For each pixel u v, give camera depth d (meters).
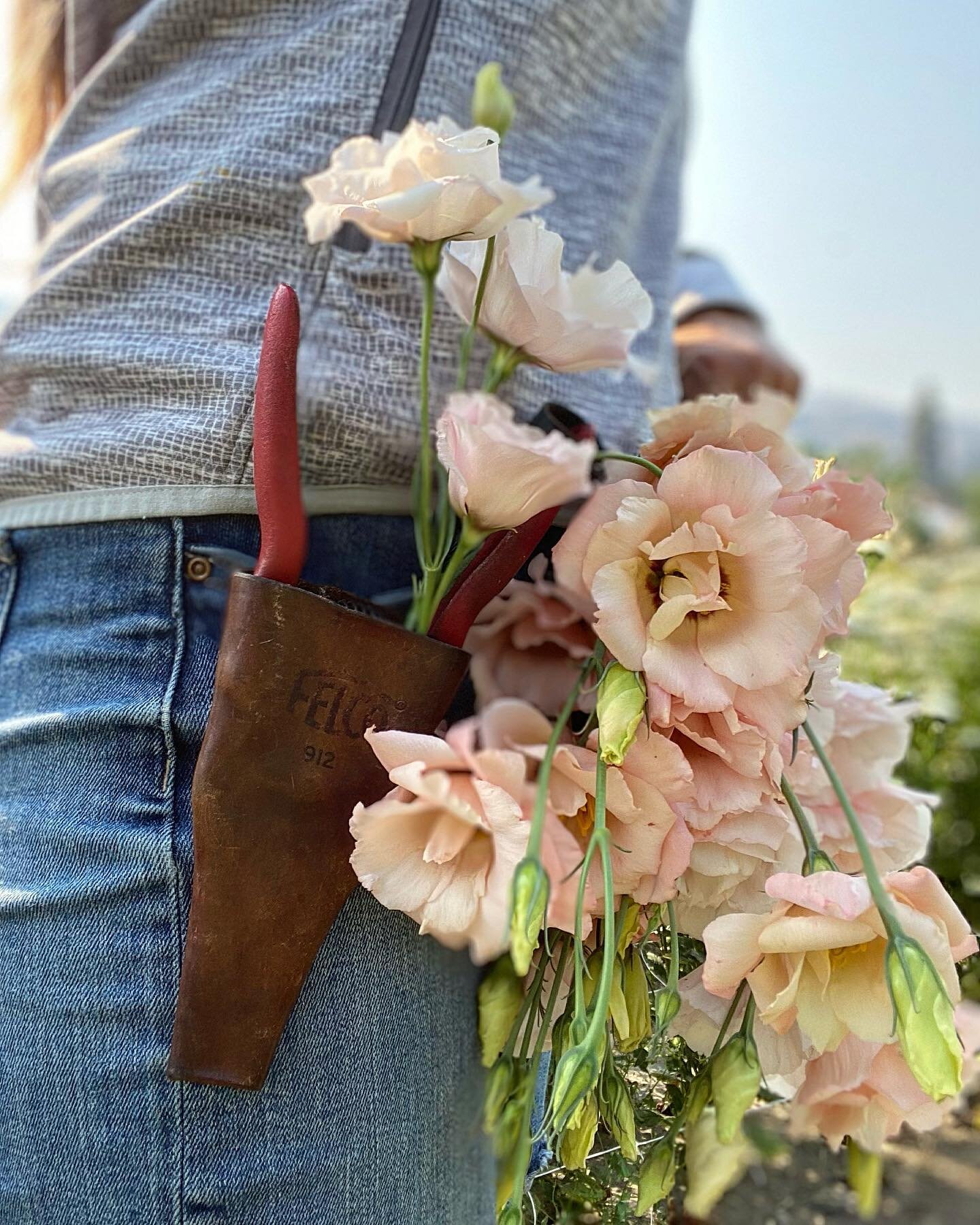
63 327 0.64
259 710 0.51
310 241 0.61
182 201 0.63
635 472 0.60
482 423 0.48
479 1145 0.62
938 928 0.50
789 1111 0.81
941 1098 0.46
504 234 0.55
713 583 0.52
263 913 0.53
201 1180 0.54
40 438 0.63
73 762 0.58
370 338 0.63
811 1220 0.92
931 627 1.68
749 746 0.53
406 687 0.53
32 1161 0.56
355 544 0.64
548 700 0.65
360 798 0.53
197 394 0.60
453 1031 0.60
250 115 0.65
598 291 0.60
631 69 0.79
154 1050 0.55
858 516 0.59
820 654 0.61
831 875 0.50
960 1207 1.19
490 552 0.55
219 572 0.60
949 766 1.72
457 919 0.48
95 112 0.71
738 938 0.51
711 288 1.15
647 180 0.80
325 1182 0.56
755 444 0.57
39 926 0.56
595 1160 0.66
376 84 0.65
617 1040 0.57
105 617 0.60
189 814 0.57
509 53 0.69
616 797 0.51
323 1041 0.56
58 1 0.82
